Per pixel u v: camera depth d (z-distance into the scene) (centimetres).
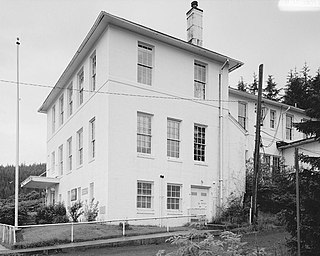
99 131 1919
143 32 1959
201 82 2228
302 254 961
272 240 1438
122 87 1886
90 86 2108
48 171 3056
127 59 1920
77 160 2269
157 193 1919
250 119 2731
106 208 1766
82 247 1332
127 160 1848
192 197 2059
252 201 1914
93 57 2119
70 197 2350
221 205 2119
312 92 1201
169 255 497
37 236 1545
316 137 1164
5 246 1435
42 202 3284
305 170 1073
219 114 2244
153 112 1973
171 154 2027
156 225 1869
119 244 1388
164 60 2056
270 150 2839
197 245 484
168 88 2050
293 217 1022
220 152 2198
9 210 2172
